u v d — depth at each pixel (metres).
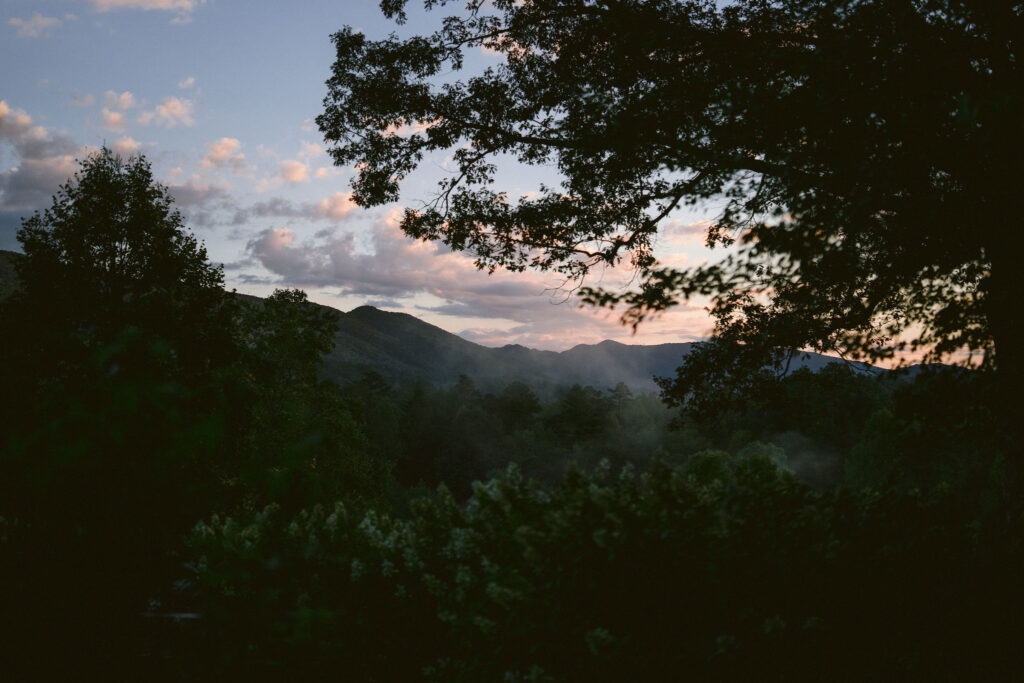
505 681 3.40
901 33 6.21
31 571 2.24
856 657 3.42
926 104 6.06
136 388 1.92
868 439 49.78
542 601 3.44
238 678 2.54
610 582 3.39
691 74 7.88
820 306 7.27
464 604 3.75
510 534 4.02
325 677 3.10
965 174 6.20
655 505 3.88
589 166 10.59
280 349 22.08
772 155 6.74
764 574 3.49
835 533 3.86
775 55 7.11
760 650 3.29
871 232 6.81
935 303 7.64
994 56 6.38
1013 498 6.04
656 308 6.62
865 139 6.36
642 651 3.23
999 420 6.82
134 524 2.22
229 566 2.67
